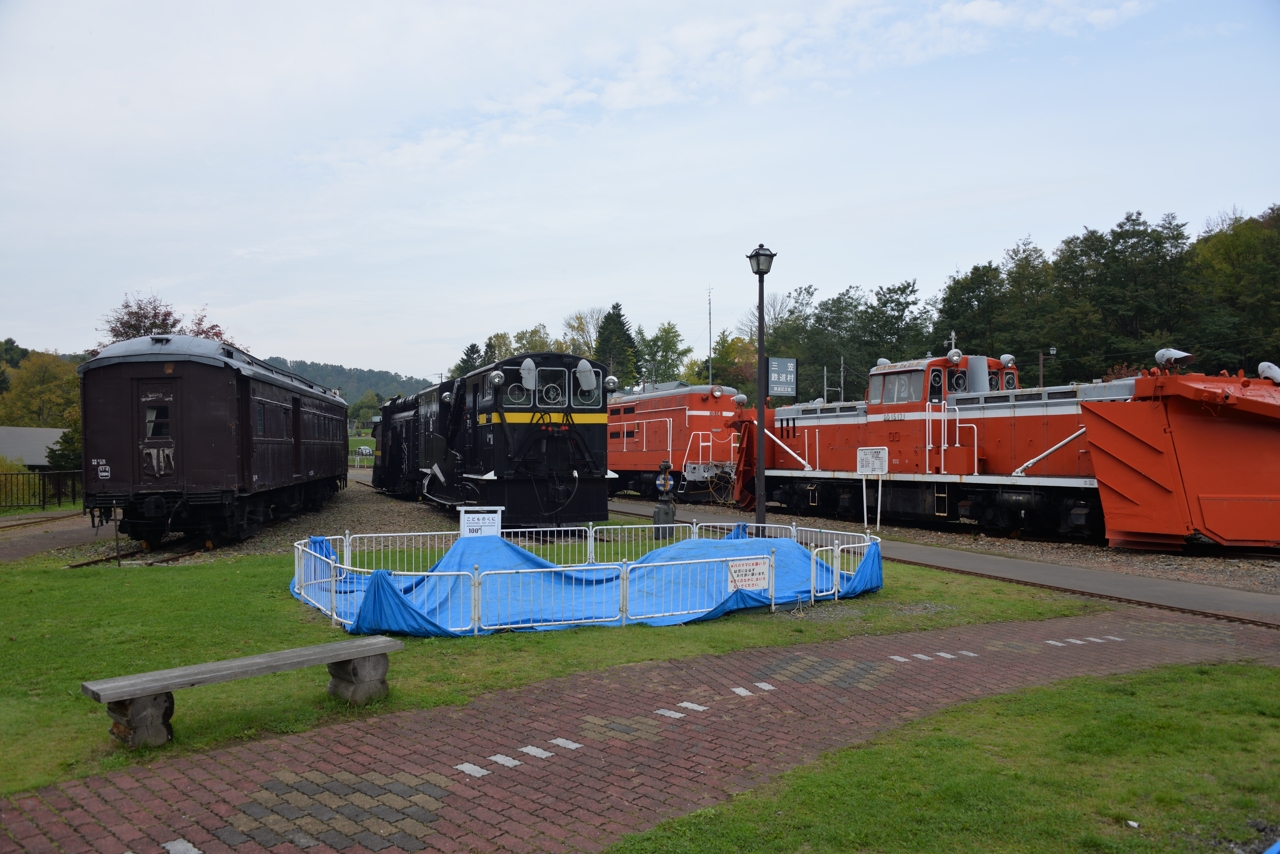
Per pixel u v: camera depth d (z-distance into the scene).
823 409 25.69
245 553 15.71
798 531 16.83
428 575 8.88
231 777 5.16
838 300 66.19
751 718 6.48
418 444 29.50
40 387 69.88
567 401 18.14
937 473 21.23
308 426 24.23
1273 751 5.63
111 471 15.55
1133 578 13.51
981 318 56.16
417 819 4.59
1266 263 46.94
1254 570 14.27
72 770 5.23
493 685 7.20
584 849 4.24
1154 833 4.42
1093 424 16.91
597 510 18.41
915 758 5.52
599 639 8.87
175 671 5.71
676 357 89.81
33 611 9.72
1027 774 5.21
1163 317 48.09
